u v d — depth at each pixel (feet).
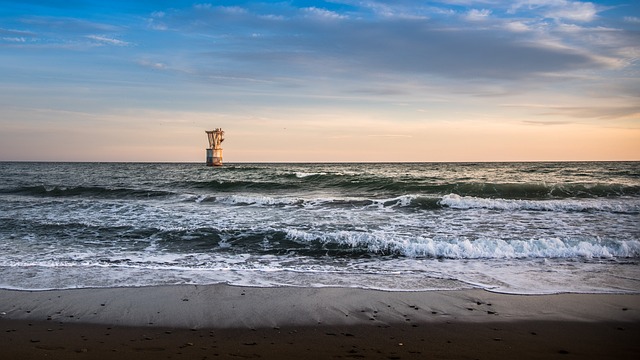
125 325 18.08
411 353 14.85
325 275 26.22
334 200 54.80
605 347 15.40
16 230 39.47
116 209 50.57
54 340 16.22
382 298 21.65
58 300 21.31
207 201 58.54
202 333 17.15
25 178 110.22
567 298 21.34
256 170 143.64
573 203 48.39
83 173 139.33
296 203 54.80
